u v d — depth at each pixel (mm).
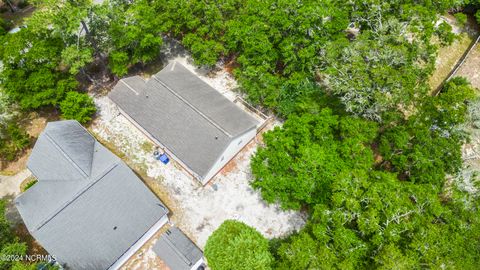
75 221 35906
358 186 33250
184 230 41094
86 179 38469
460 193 35031
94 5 48000
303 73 47781
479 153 47438
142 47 50625
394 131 41000
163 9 53531
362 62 41750
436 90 54719
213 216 42125
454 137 40406
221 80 54844
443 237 30234
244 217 42094
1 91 46406
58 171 39688
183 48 59031
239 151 47250
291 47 46750
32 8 66312
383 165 44094
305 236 31922
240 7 53688
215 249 33594
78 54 46875
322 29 47250
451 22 63219
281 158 37312
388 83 40031
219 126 42688
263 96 49375
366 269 30438
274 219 42062
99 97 52812
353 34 60125
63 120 45906
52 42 47250
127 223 37219
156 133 44938
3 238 36875
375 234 30484
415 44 44156
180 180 44844
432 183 37406
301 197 35969
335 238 30578
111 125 49719
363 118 43062
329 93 51719
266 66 48344
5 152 45906
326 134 39812
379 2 48062
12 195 43969
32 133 49094
